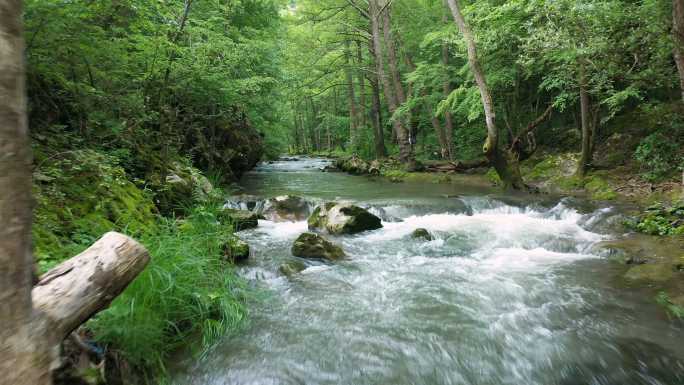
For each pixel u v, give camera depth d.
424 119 20.70
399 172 16.41
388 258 6.41
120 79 6.86
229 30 10.86
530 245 7.02
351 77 26.12
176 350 3.61
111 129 6.46
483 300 4.77
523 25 8.66
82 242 4.05
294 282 5.34
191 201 7.37
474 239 7.39
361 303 4.71
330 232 7.81
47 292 1.84
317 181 15.45
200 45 7.82
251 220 8.24
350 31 20.45
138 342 3.19
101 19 6.40
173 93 8.66
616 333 3.92
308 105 42.41
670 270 5.23
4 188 1.27
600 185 10.30
